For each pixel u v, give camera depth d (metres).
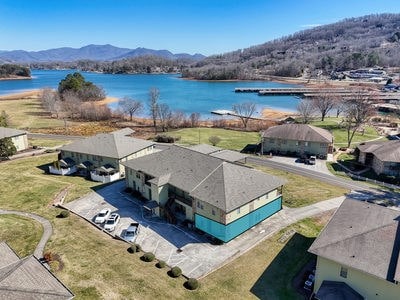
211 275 29.48
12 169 57.00
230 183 36.53
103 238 35.19
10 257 25.27
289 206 42.69
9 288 20.86
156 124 102.06
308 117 100.44
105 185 50.44
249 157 65.75
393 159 53.03
